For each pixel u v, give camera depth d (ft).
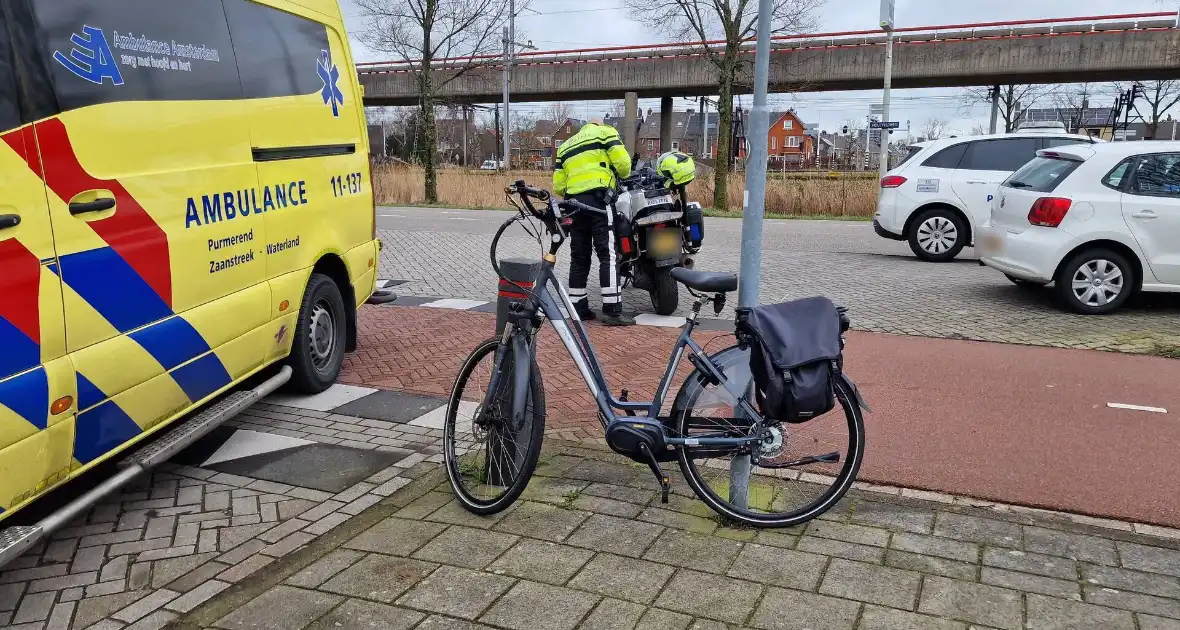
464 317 26.09
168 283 12.33
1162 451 14.64
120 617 9.71
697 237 26.40
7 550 9.41
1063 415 16.58
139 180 11.76
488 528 11.69
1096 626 9.16
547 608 9.66
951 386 18.56
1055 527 11.66
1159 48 100.37
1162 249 25.08
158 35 12.41
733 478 11.85
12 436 9.40
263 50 15.37
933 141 39.27
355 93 19.39
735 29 75.77
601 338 23.16
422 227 54.39
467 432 12.85
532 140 238.48
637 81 132.67
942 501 12.59
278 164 15.72
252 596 10.08
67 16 10.62
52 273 10.07
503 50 125.90
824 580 10.19
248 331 14.62
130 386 11.47
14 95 9.71
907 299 28.68
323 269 18.44
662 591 9.98
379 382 19.13
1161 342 22.22
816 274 34.50
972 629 9.12
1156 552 10.87
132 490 13.19
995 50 107.34
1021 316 25.75
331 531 11.76
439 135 178.70
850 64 112.98
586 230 24.57
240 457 14.58
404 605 9.77
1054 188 26.27
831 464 12.64
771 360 10.57
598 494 12.77
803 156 268.82
